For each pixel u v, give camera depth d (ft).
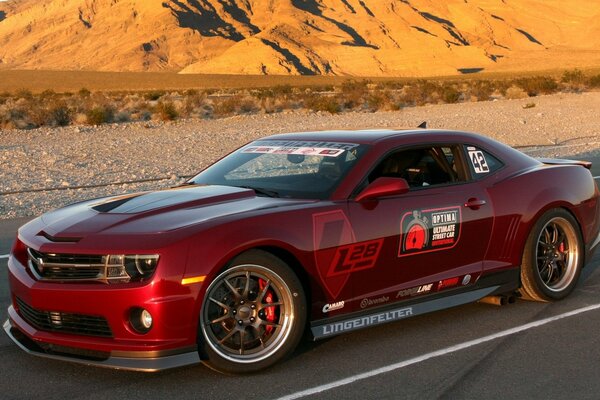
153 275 13.62
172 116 103.50
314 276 15.40
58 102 109.81
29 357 15.97
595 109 106.42
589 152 56.65
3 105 120.67
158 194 16.75
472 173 18.51
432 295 17.57
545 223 19.33
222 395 13.76
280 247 14.90
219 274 14.26
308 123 93.45
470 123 85.10
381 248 16.31
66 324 14.46
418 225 16.92
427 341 16.80
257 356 14.79
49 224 15.56
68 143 72.84
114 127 92.58
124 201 16.30
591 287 21.42
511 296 19.31
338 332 15.99
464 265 18.02
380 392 13.88
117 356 13.92
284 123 94.12
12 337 15.70
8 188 44.39
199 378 14.62
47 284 14.33
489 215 18.24
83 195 41.16
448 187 17.89
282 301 15.05
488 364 15.33
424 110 116.78
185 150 64.28
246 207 15.40
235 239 14.29
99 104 122.93
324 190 16.35
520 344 16.57
